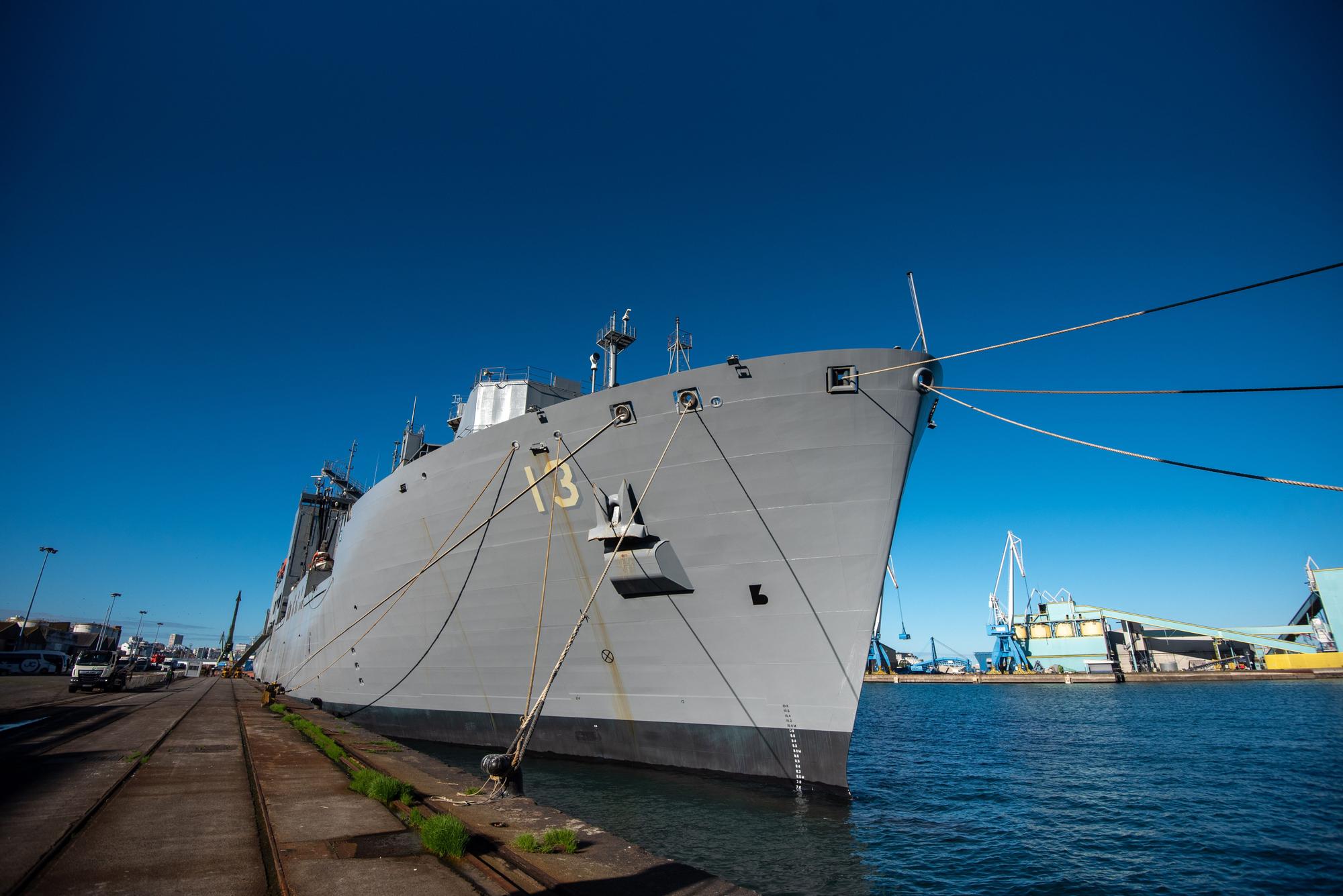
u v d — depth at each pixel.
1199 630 81.31
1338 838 12.55
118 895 5.32
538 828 7.59
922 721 37.88
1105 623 84.00
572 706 14.48
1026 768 20.39
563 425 13.78
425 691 17.42
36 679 42.72
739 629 12.57
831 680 11.95
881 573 11.72
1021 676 81.19
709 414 12.26
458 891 5.56
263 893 5.46
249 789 9.59
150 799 8.78
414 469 17.34
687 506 12.59
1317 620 77.06
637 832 10.55
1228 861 11.15
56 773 10.51
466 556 15.70
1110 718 37.75
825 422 11.74
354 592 20.75
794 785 12.20
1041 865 10.70
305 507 42.56
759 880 9.09
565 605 14.21
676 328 14.12
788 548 12.12
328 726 17.97
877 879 9.44
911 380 11.53
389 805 8.55
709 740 13.02
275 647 41.38
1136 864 10.86
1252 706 43.66
